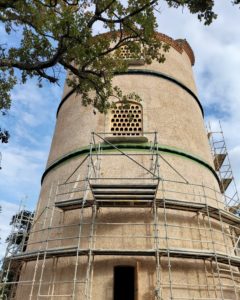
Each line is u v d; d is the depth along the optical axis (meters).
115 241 13.48
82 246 13.61
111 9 13.43
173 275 12.90
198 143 18.47
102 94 15.33
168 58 21.44
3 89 13.52
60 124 20.14
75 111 19.42
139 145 16.14
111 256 13.12
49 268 13.86
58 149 18.50
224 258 13.58
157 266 12.19
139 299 12.15
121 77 19.31
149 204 14.15
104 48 14.87
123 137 16.23
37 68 12.69
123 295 17.59
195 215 14.88
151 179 14.06
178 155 16.66
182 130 17.95
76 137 17.77
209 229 14.29
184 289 12.74
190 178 16.19
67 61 13.58
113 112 17.81
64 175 16.69
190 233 14.29
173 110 18.53
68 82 15.95
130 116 17.05
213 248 13.54
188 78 22.17
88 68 16.56
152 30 13.78
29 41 13.09
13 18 12.88
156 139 15.49
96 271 12.82
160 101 18.52
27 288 14.33
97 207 14.28
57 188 16.25
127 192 13.53
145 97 18.38
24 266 15.48
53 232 14.98
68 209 15.09
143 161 15.67
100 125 17.42
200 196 15.65
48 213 16.03
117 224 13.90
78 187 15.48
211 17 12.45
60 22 11.59
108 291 12.30
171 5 12.95
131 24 14.02
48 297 13.12
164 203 13.61
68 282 13.02
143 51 15.54
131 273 16.47
